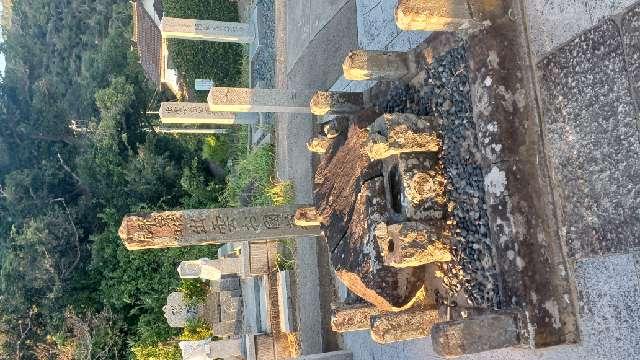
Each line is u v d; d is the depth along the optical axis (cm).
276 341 951
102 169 1809
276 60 1082
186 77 1522
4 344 1571
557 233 405
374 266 486
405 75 533
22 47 2366
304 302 886
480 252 446
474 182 454
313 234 626
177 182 1706
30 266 1673
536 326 386
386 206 503
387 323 471
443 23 418
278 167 1049
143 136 1866
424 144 483
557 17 399
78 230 1784
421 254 455
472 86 435
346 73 523
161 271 1532
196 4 1413
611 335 368
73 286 1656
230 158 1388
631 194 352
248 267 977
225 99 739
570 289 398
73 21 2316
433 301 493
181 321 1345
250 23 1219
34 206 1894
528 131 416
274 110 768
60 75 2273
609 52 362
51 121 2144
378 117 533
